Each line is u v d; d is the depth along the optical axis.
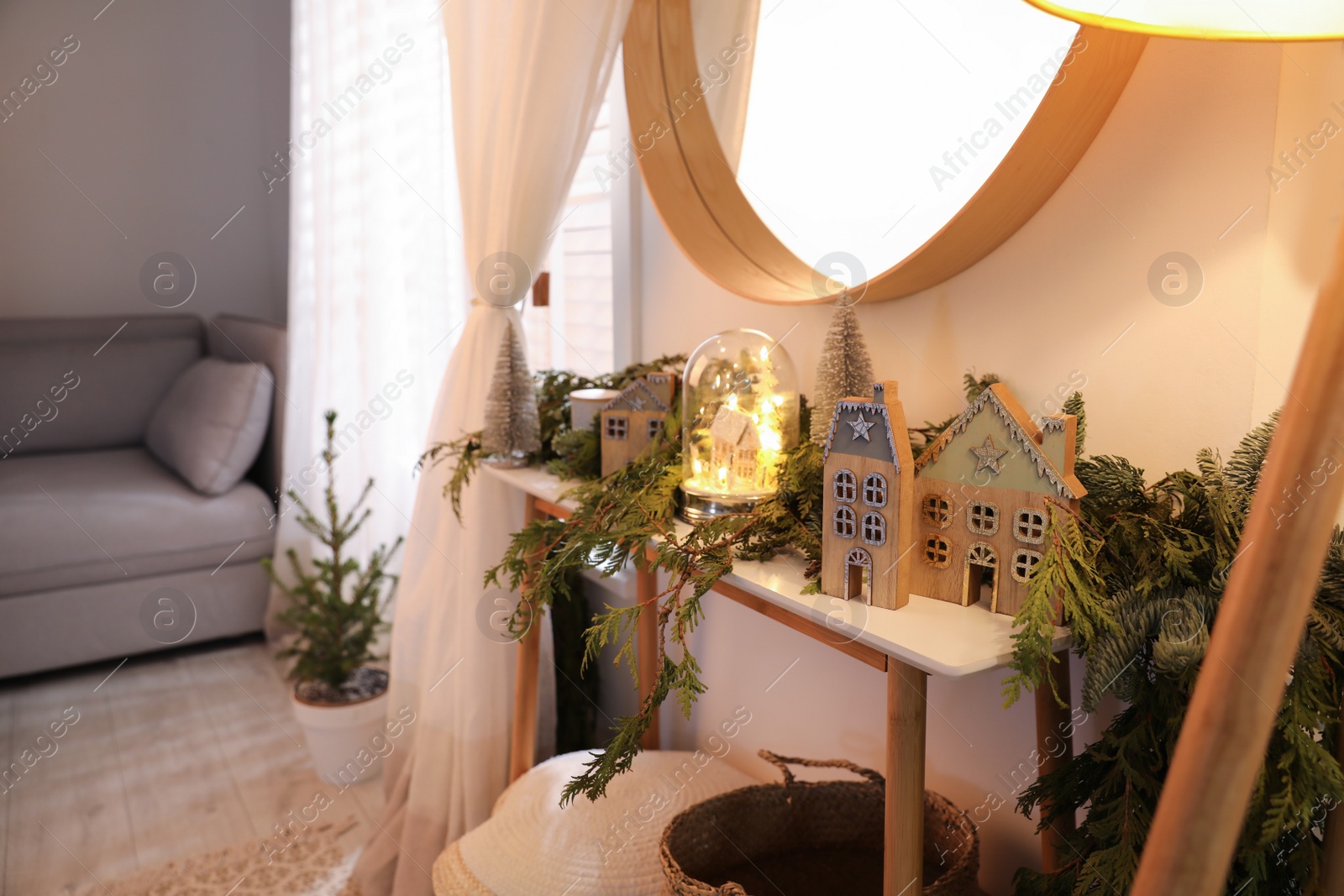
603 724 2.06
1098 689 0.78
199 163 4.01
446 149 2.32
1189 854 0.31
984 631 0.85
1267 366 0.87
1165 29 0.73
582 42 1.50
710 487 1.18
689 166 1.56
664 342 1.77
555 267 2.10
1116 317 0.99
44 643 2.69
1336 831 0.73
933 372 1.22
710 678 1.72
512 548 1.28
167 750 2.37
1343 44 0.79
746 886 1.24
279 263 4.16
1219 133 0.88
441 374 2.44
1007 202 1.01
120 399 3.46
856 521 0.92
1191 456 0.94
